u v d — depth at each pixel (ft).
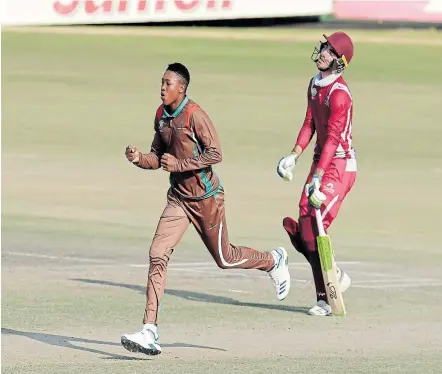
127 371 82.38
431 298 116.47
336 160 109.60
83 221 165.27
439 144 256.73
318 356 88.89
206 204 94.02
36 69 380.99
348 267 135.54
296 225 111.14
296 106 312.29
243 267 102.47
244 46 448.24
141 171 214.90
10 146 243.19
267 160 231.30
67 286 119.03
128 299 112.78
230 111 300.20
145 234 156.35
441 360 87.76
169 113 92.32
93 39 463.83
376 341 95.45
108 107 306.96
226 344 93.45
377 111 306.96
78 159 228.02
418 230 164.25
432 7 499.10
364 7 494.18
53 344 92.12
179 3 219.61
